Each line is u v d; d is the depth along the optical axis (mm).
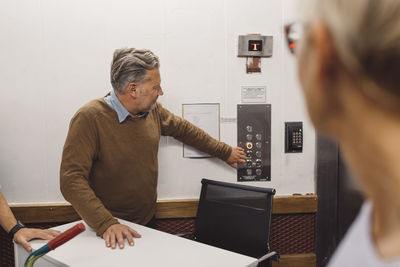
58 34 2180
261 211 1873
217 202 2020
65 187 1702
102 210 1649
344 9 267
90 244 1551
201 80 2303
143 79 1784
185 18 2256
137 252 1463
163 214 2320
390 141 273
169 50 2262
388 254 298
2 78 2168
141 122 1927
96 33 2203
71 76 2211
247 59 2314
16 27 2148
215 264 1349
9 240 2260
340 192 2391
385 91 266
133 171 1924
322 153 2393
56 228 1775
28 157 2232
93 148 1800
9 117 2197
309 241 2453
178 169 2348
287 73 2350
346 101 286
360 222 375
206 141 2207
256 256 1856
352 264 351
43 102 2209
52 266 1443
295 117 2381
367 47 262
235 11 2279
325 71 285
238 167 2373
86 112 1798
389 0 255
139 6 2219
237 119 2346
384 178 281
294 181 2424
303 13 291
